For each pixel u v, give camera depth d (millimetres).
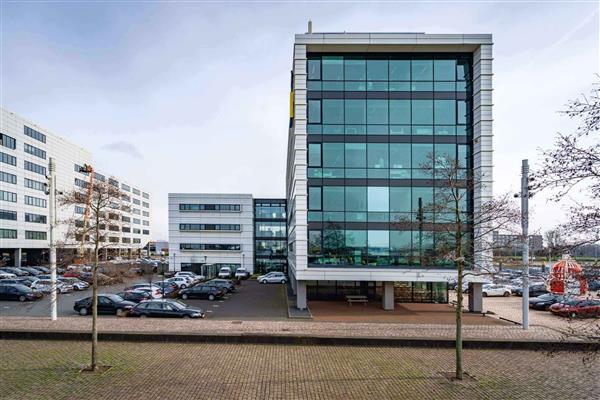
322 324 19812
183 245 60625
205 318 22719
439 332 17969
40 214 64625
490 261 17594
